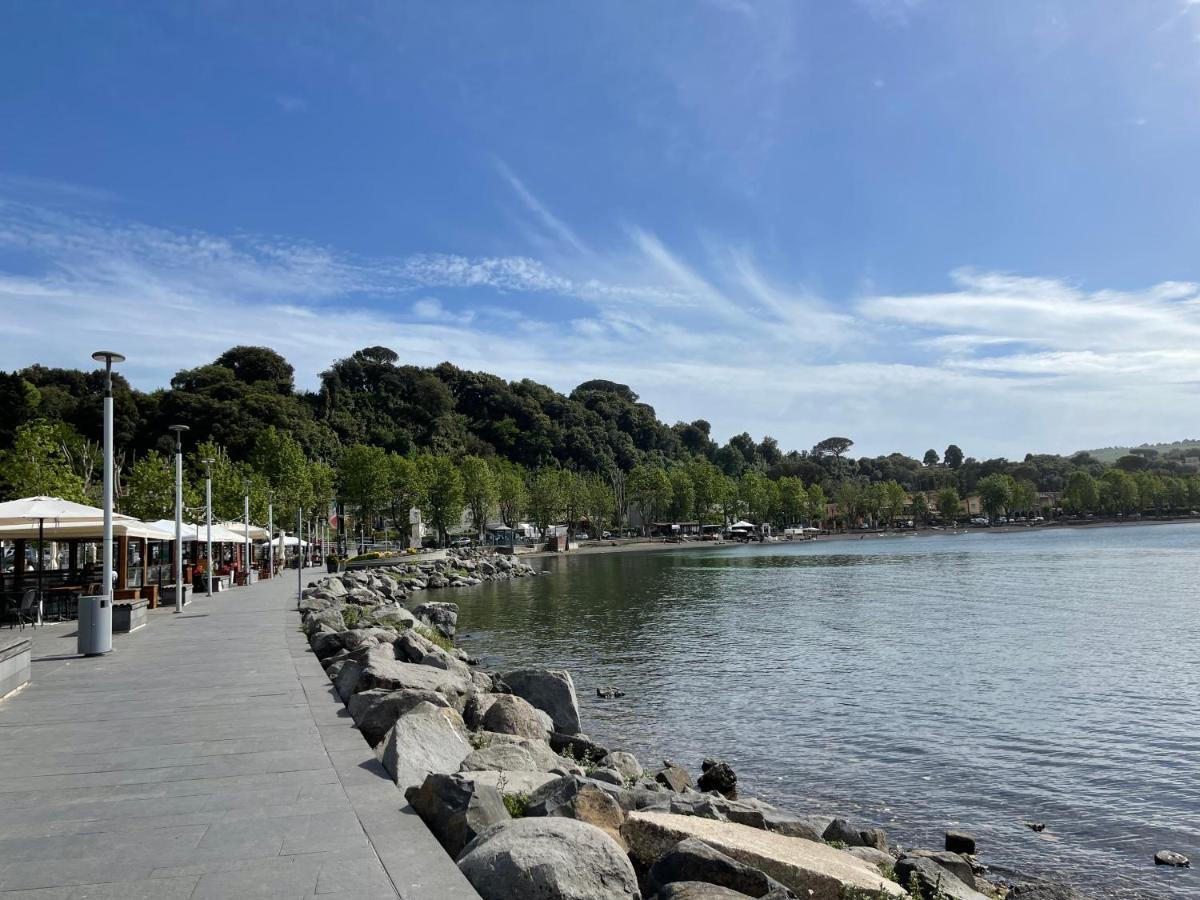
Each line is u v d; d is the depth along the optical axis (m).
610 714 19.66
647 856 7.73
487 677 19.61
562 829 6.54
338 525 109.38
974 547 114.75
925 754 16.03
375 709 11.11
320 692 13.42
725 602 46.47
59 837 6.79
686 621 37.81
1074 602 41.59
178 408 120.44
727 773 14.09
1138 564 68.12
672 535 167.00
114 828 7.01
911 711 19.39
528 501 140.75
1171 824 12.38
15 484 43.88
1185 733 17.06
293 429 130.38
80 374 134.62
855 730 17.83
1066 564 70.81
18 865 6.17
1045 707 19.47
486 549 112.62
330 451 143.25
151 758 9.36
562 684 17.64
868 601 45.12
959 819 12.72
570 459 193.12
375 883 5.79
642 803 9.67
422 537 121.19
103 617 17.86
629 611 42.62
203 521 48.38
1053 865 11.05
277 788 8.19
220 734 10.52
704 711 19.80
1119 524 193.75
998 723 18.16
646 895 7.01
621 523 169.88
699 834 7.86
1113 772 14.77
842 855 8.67
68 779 8.55
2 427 98.75
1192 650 26.83
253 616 26.34
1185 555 79.12
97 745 9.98
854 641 30.50
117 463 90.88
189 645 19.34
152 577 37.78
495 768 9.76
